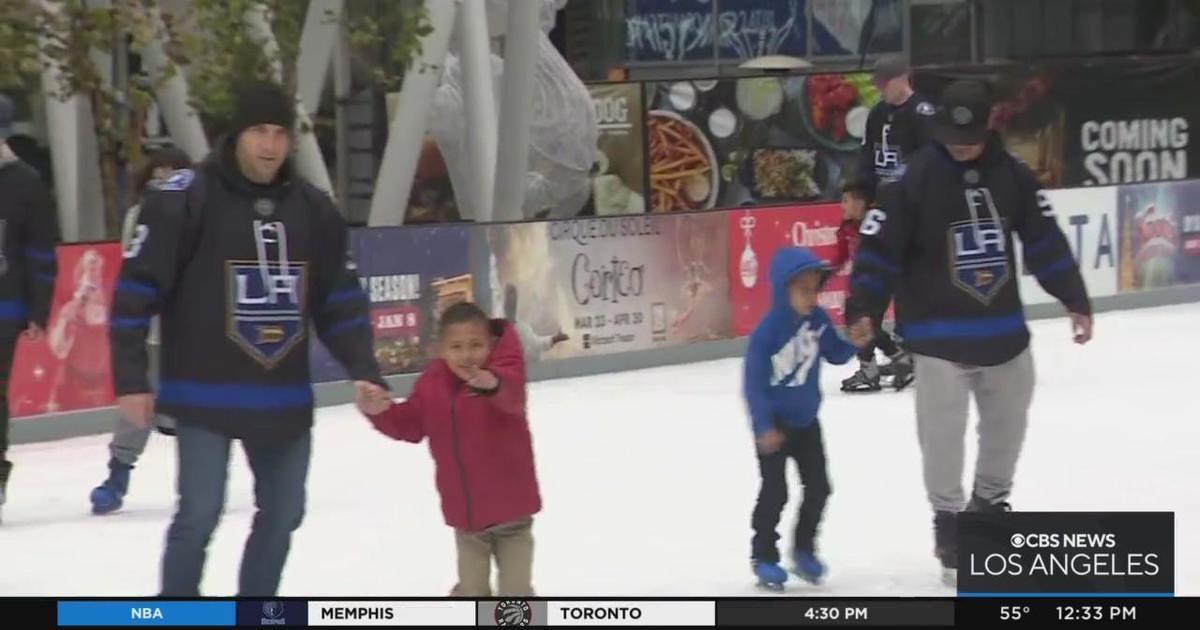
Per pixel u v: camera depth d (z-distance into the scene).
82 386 24.56
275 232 12.20
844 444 22.38
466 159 40.12
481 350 12.06
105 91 29.84
